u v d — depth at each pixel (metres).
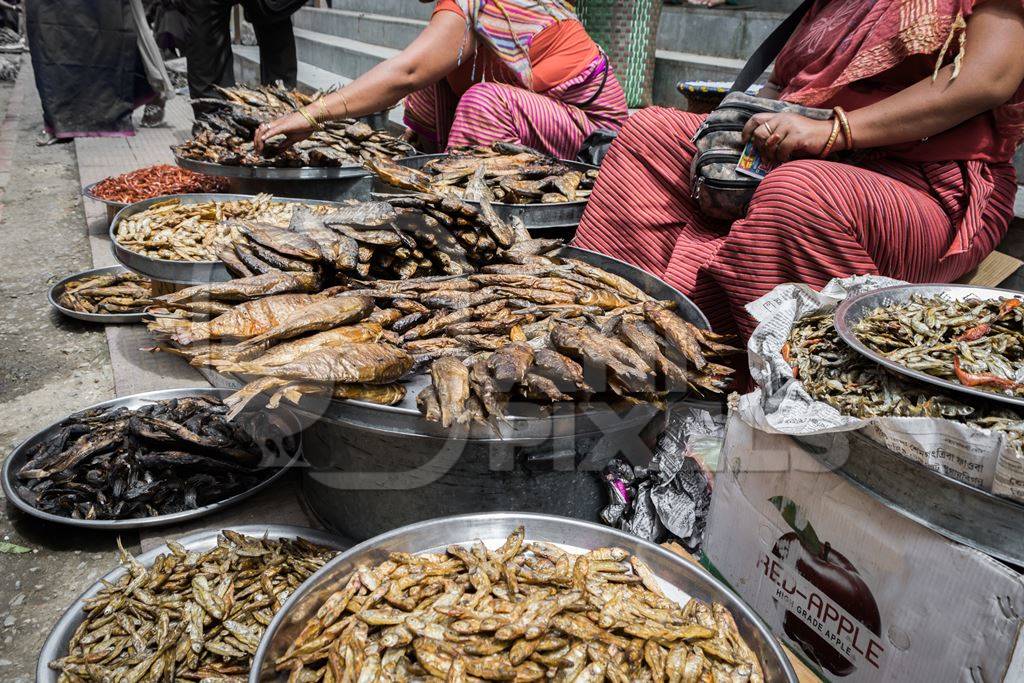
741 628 1.44
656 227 2.74
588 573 1.56
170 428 2.26
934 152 2.20
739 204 2.39
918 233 2.13
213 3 5.95
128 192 4.55
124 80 7.52
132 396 2.62
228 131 4.25
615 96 4.21
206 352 1.54
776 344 1.73
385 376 1.59
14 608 1.97
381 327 1.81
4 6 14.82
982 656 1.28
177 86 10.41
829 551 1.54
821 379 1.63
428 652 1.32
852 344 1.54
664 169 2.70
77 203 5.72
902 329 1.67
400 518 1.91
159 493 2.18
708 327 1.96
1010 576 1.23
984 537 1.28
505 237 2.29
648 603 1.51
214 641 1.65
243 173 3.76
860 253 2.07
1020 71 1.95
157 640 1.66
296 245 1.97
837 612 1.54
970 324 1.68
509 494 1.81
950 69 1.99
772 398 1.59
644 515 1.99
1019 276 2.54
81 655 1.62
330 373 1.50
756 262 2.18
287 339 1.64
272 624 1.33
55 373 3.21
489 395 1.51
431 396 1.55
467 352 1.76
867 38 2.15
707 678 1.33
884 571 1.43
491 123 3.74
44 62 7.16
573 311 1.91
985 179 2.21
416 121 4.62
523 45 3.75
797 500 1.60
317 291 1.92
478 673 1.29
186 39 6.14
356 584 1.50
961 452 1.27
